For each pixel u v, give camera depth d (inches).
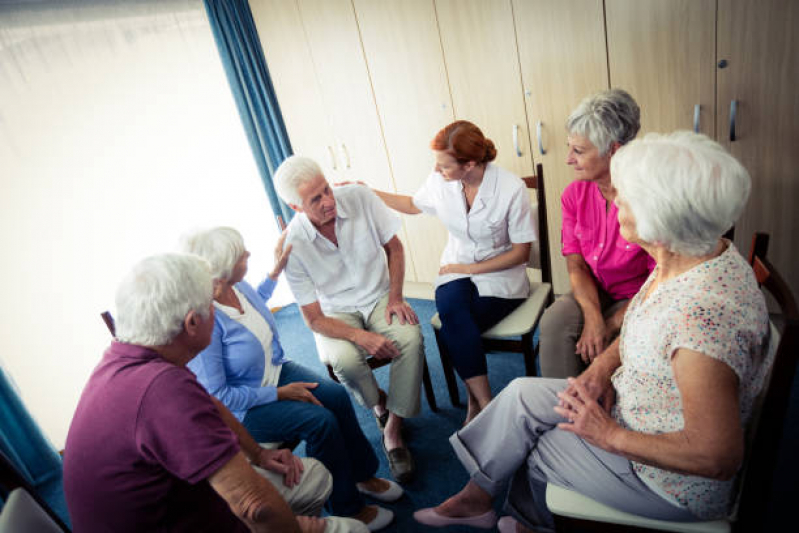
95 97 101.3
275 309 141.7
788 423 66.2
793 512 54.5
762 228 82.7
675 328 33.0
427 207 80.2
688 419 31.8
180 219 118.5
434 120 106.0
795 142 75.7
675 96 81.6
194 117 118.0
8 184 92.2
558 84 90.1
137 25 106.1
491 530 60.1
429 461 72.9
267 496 38.0
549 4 84.9
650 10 78.3
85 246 102.2
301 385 61.7
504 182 69.7
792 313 31.4
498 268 71.1
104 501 35.4
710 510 36.9
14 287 93.9
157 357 37.9
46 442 89.6
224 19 112.5
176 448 34.5
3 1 88.4
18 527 35.6
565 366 62.3
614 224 60.2
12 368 94.3
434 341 106.9
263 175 127.1
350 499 59.6
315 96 118.7
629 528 40.8
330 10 106.9
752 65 74.5
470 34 94.0
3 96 90.8
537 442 47.5
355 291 76.4
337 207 71.1
